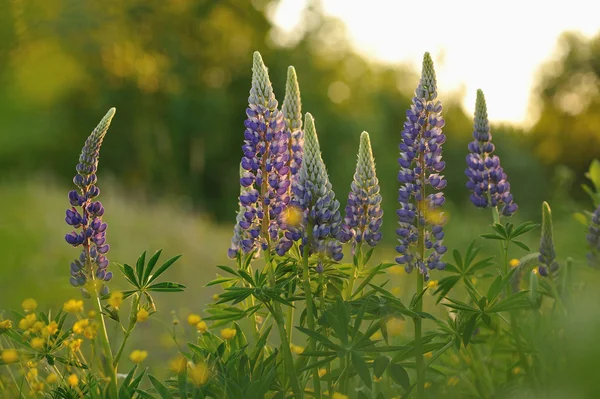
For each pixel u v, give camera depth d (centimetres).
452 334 379
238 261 417
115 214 1466
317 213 365
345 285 402
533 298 389
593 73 5284
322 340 328
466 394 398
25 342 392
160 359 590
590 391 162
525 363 386
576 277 438
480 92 447
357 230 382
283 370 377
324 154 3978
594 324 165
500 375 442
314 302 384
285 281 374
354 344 329
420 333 365
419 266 384
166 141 3575
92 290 372
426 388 410
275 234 377
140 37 3222
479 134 446
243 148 382
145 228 1378
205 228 1738
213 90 3888
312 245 366
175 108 3647
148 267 377
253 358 367
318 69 4278
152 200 2011
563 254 497
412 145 388
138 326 719
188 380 358
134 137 3494
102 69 2620
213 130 3744
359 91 4472
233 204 3853
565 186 823
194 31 3928
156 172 3534
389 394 400
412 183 386
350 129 4028
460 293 610
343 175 3834
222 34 4019
